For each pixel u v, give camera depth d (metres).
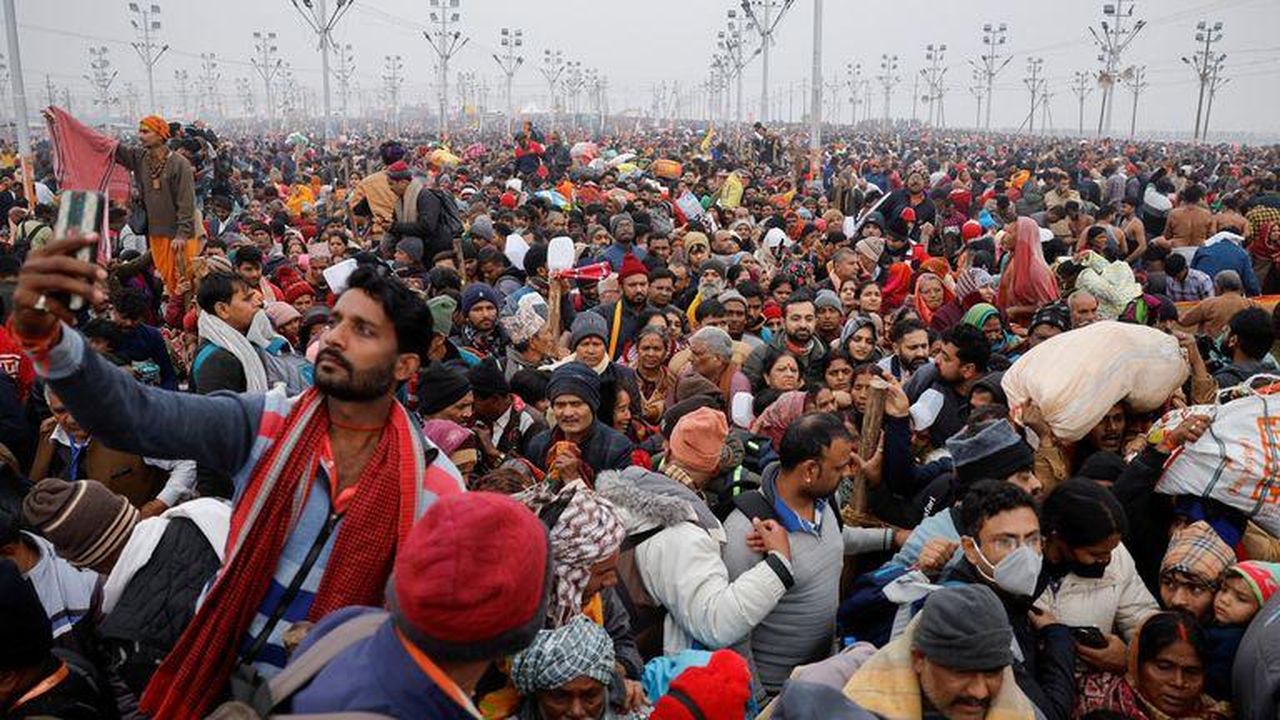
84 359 2.01
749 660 3.88
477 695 2.88
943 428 5.78
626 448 5.02
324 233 13.47
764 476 4.12
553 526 3.21
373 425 2.36
